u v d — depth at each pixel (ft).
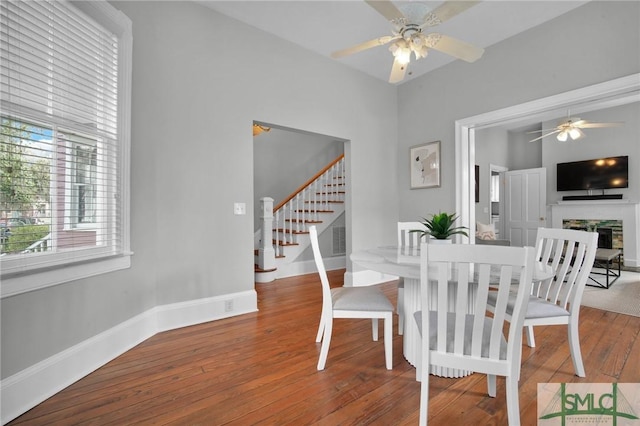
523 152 14.32
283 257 14.83
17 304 4.72
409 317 6.35
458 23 9.87
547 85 9.77
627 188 11.11
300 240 15.40
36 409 4.83
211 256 9.05
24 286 4.75
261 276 13.57
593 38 8.84
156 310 8.04
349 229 13.05
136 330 7.30
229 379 5.74
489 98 11.27
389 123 14.38
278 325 8.57
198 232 8.80
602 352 6.70
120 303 6.89
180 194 8.48
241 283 9.64
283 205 16.37
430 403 5.00
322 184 17.90
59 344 5.41
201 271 8.86
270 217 14.20
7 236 4.75
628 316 8.86
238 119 9.65
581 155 12.11
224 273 9.30
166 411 4.80
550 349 6.89
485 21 9.78
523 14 9.45
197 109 8.80
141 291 7.56
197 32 8.82
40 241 5.20
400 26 6.27
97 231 6.45
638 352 6.68
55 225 5.44
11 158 4.79
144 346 7.18
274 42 10.52
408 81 14.19
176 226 8.41
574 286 5.89
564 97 9.37
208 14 9.04
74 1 5.59
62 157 5.61
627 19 8.25
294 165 19.98
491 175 14.02
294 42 10.98
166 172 8.22
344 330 8.20
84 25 5.96
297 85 11.12
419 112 13.75
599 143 11.64
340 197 17.47
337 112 12.39
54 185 5.43
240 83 9.70
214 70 9.15
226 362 6.40
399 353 6.82
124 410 4.82
